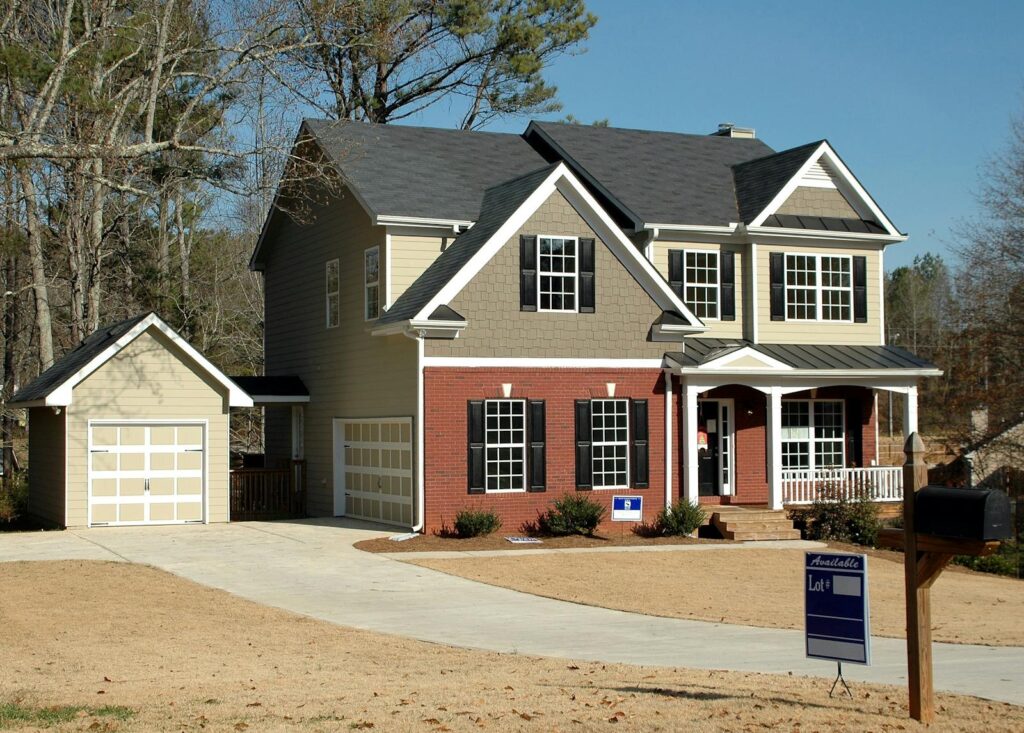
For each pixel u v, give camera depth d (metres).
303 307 34.81
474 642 16.38
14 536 27.05
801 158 32.66
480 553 25.12
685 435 29.34
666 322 29.31
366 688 12.52
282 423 36.84
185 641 15.86
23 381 46.56
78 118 28.23
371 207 28.78
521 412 27.97
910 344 90.88
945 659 15.88
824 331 32.66
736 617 18.94
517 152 34.50
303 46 27.39
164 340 29.67
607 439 28.84
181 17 30.34
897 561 27.06
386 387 29.05
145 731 10.19
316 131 31.98
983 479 40.94
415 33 43.81
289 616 18.08
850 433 33.59
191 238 45.78
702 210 32.06
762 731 10.18
